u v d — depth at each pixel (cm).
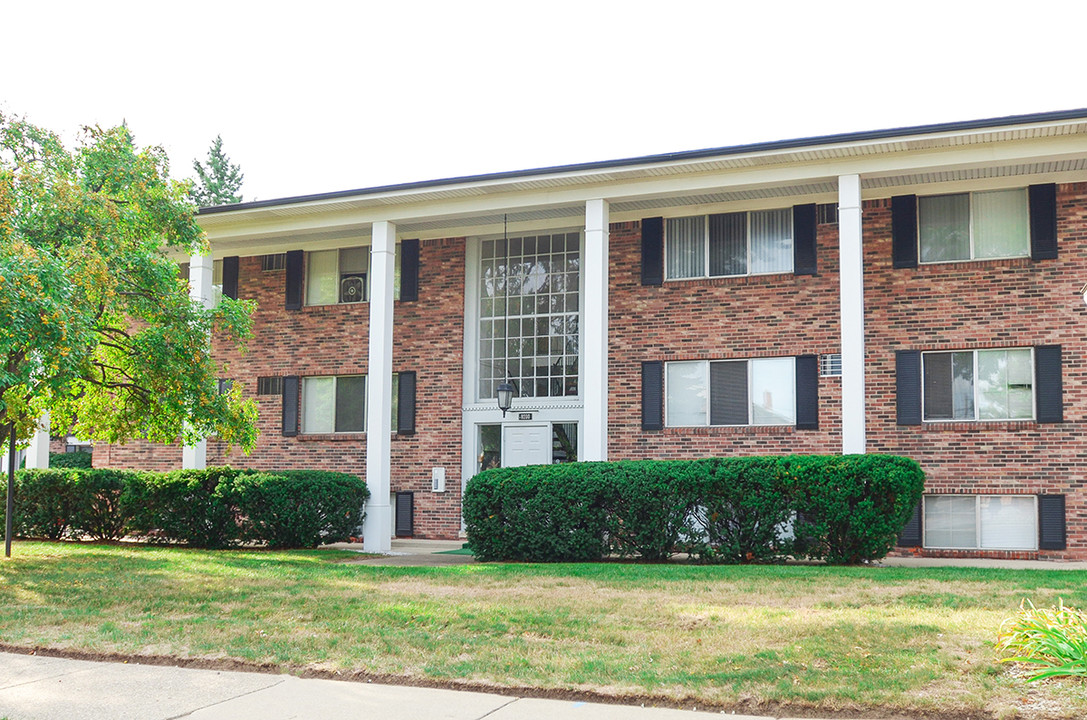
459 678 694
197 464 1930
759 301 1833
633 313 1908
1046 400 1648
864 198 1786
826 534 1389
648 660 736
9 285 1113
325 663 748
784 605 970
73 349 1220
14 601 1070
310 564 1416
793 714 611
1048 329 1659
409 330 2078
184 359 1508
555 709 625
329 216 1897
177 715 620
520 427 1992
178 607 1007
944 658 706
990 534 1673
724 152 1616
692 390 1875
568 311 2002
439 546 1847
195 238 1577
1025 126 1466
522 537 1510
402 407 2058
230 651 787
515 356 2023
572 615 920
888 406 1739
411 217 1841
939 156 1560
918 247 1753
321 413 2148
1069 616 741
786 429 1789
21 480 1861
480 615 924
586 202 1734
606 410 1673
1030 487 1644
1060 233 1667
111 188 1473
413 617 919
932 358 1741
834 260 1795
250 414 1645
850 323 1557
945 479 1694
